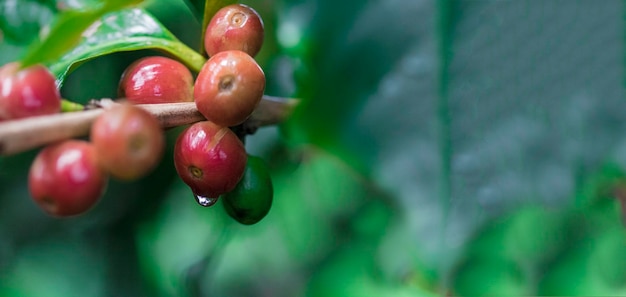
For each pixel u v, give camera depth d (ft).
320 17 0.89
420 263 0.84
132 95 0.90
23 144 0.75
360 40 0.88
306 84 0.89
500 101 0.87
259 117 0.96
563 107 0.86
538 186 0.85
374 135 0.87
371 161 0.87
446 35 0.88
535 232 1.46
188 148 0.87
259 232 1.66
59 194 0.77
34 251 1.56
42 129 0.75
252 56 0.92
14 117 0.77
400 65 0.88
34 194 0.77
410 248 0.85
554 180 0.85
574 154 0.85
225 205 0.95
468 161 0.86
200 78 0.86
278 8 0.91
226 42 0.91
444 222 0.84
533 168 0.85
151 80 0.90
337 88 0.88
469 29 0.88
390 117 0.87
